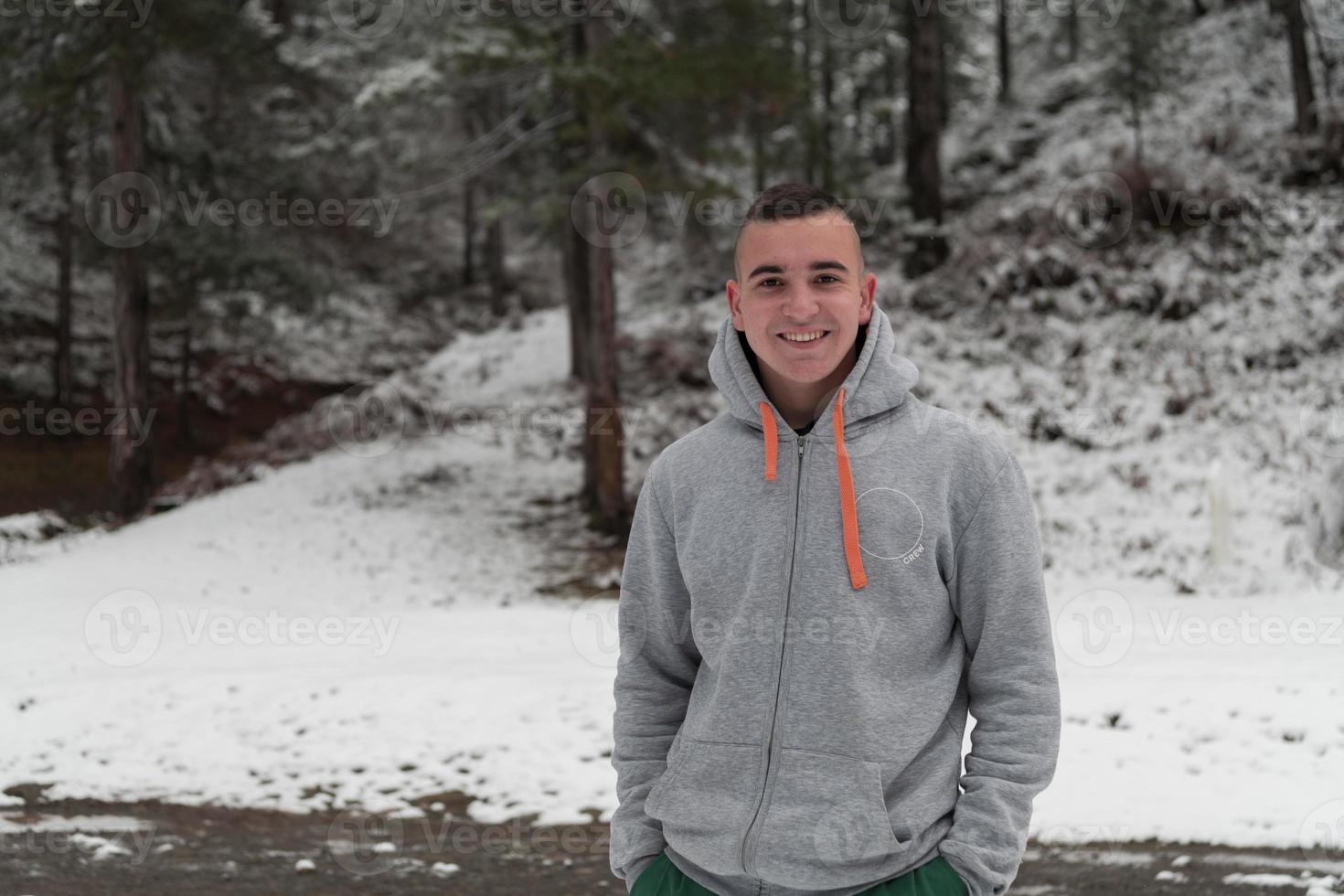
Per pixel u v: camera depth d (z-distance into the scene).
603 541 14.97
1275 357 14.57
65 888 4.57
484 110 19.97
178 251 18.12
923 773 1.86
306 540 14.99
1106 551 11.62
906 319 18.30
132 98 16.94
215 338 28.89
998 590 1.86
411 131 18.30
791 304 1.87
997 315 17.81
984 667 1.88
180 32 16.52
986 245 19.45
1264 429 13.19
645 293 21.94
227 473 19.84
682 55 14.49
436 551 14.66
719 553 1.93
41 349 26.55
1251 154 19.98
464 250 39.03
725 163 16.31
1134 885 4.17
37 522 16.16
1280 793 4.89
